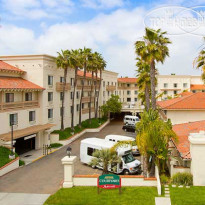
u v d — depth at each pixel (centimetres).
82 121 4925
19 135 2634
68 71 4234
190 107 2795
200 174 1538
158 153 1673
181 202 1319
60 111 3984
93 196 1430
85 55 4281
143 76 3186
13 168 2330
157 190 1487
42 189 1789
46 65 3441
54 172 2245
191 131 2341
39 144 3291
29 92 3250
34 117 3303
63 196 1444
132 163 2194
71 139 3722
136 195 1426
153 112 1725
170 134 1662
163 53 2202
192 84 8019
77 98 4769
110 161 1755
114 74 7338
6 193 1700
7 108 2733
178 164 1961
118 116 6981
